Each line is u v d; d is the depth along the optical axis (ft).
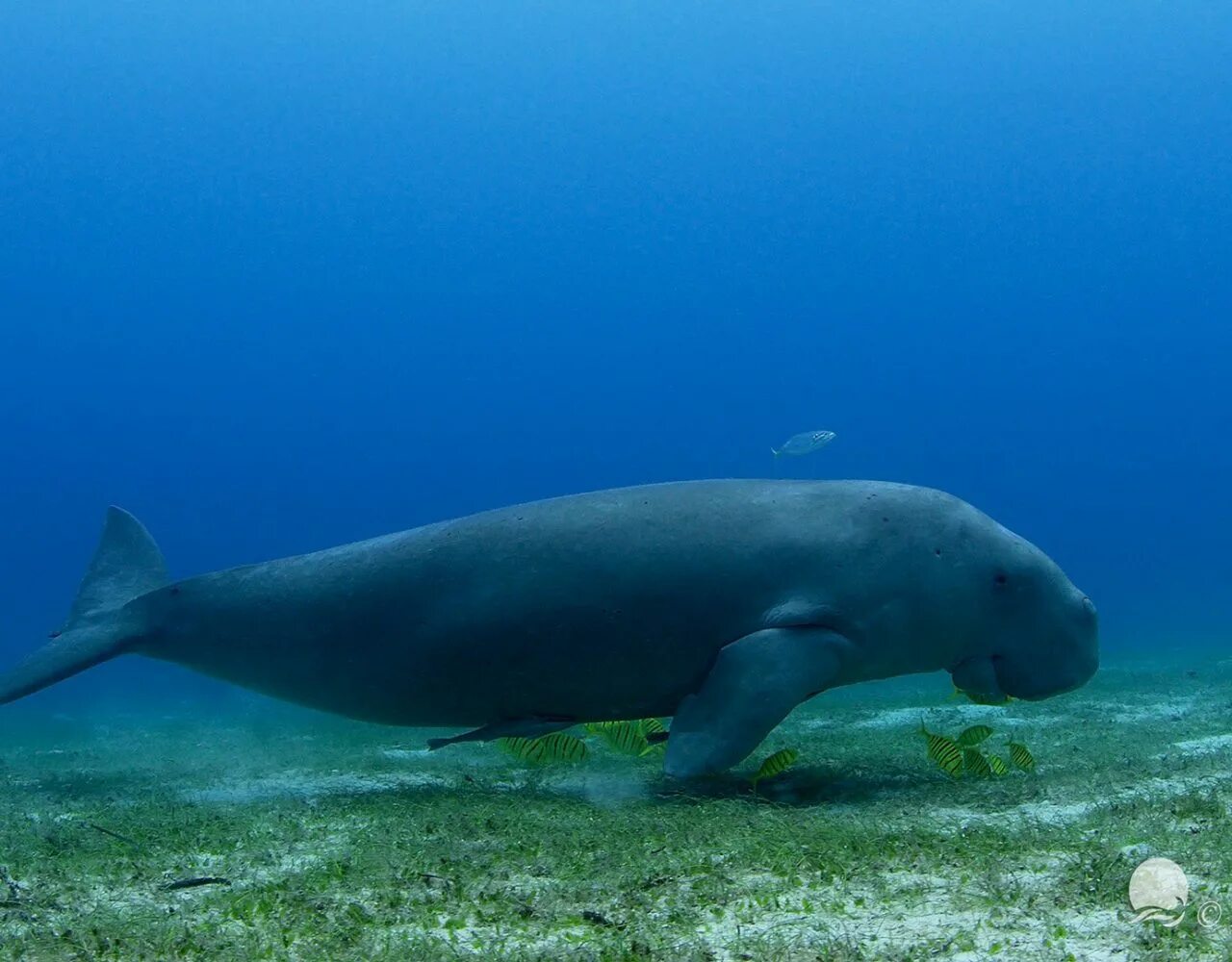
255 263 404.98
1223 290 402.72
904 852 16.92
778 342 422.00
